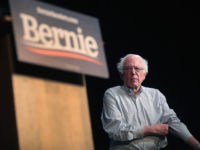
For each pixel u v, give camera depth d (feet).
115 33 16.71
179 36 16.70
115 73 16.58
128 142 9.04
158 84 16.65
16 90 5.15
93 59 5.99
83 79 6.17
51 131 5.41
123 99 9.50
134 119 9.37
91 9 16.12
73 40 5.78
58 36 5.58
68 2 15.37
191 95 16.39
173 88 16.57
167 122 9.65
